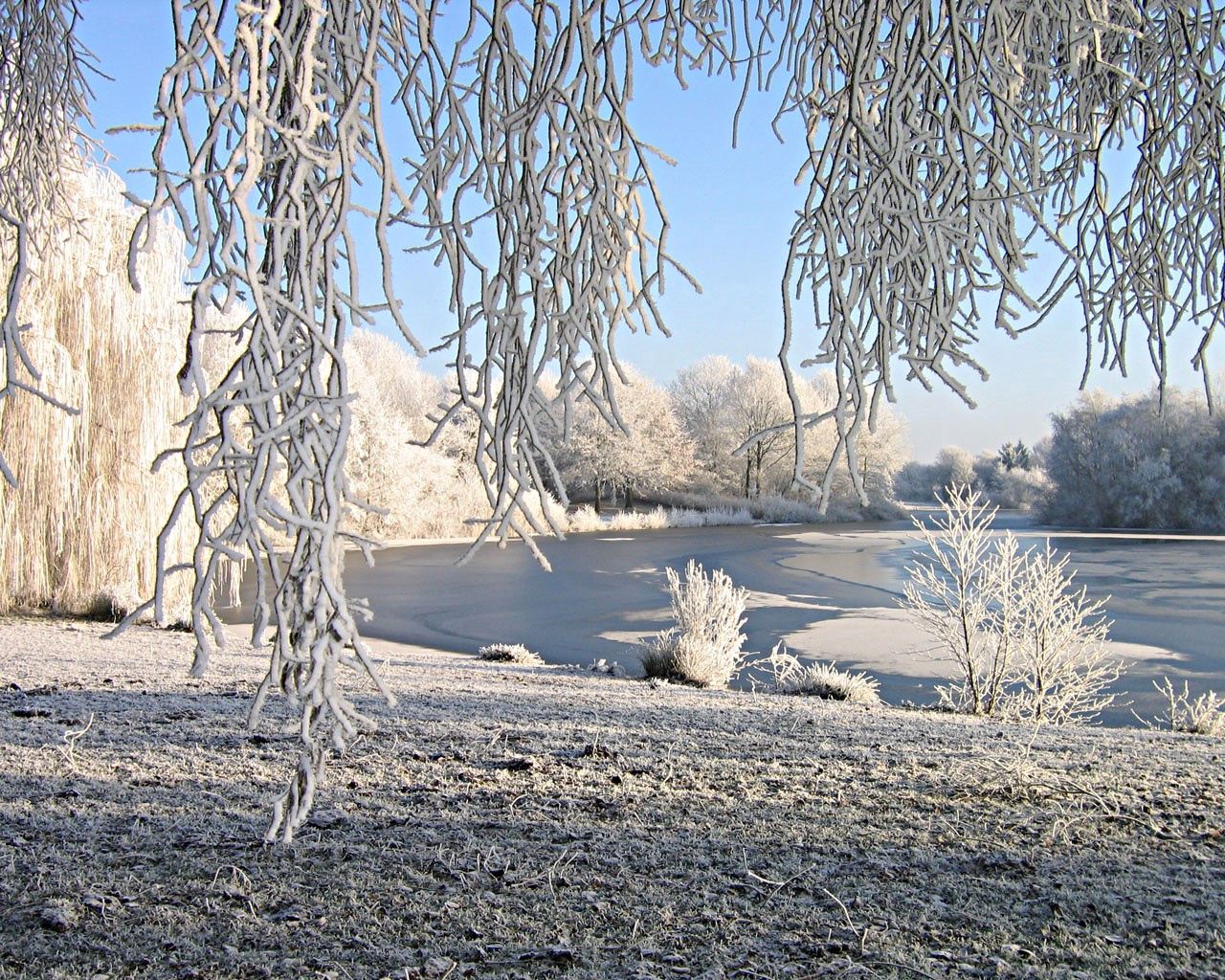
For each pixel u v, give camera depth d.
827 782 4.24
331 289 0.97
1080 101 1.44
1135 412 40.00
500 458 1.15
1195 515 37.31
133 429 12.01
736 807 3.86
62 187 2.03
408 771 4.27
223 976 2.42
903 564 22.66
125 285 11.90
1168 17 1.39
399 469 28.17
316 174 1.15
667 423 44.38
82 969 2.42
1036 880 3.11
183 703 5.70
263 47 0.90
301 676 1.03
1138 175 1.42
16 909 2.75
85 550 11.78
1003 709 8.11
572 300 1.17
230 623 11.88
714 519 40.22
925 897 2.98
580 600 16.45
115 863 3.10
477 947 2.61
